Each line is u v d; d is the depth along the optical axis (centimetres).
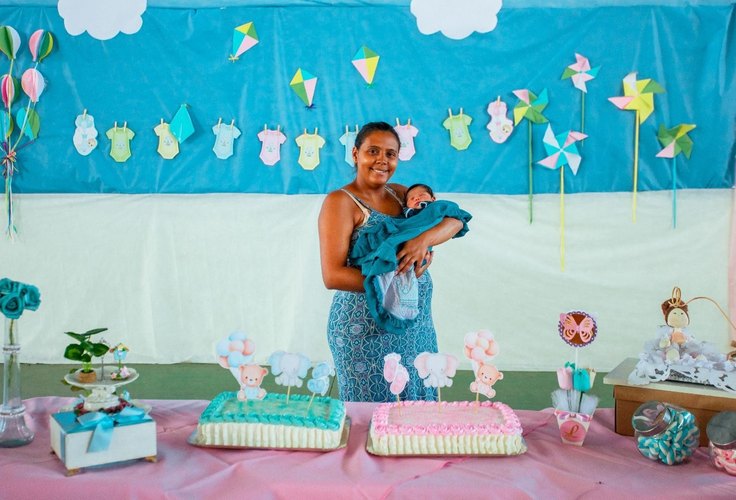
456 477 126
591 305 379
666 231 371
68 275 387
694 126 357
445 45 359
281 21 361
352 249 198
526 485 124
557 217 374
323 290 385
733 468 128
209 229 384
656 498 120
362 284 189
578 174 366
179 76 365
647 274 375
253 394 150
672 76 355
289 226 381
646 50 354
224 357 149
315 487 122
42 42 357
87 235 384
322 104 365
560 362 382
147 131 369
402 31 359
